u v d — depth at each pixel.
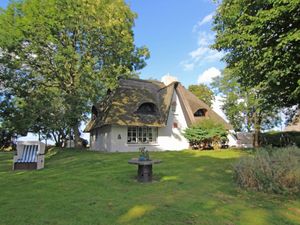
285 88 14.23
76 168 13.69
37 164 13.96
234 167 9.82
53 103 23.22
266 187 8.37
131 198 7.33
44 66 24.22
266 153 9.80
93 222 5.43
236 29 14.23
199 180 9.89
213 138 25.97
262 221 5.83
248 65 14.60
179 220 5.64
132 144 25.56
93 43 22.53
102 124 24.38
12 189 8.65
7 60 22.28
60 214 5.91
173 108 28.41
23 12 21.55
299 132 37.75
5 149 38.91
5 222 5.40
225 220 5.77
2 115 22.27
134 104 26.34
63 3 20.86
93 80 22.03
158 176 10.77
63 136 37.19
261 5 13.31
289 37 11.05
